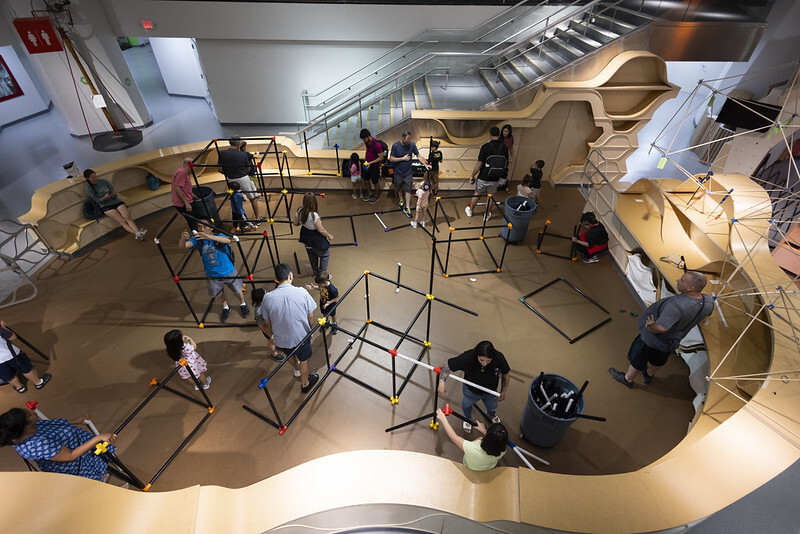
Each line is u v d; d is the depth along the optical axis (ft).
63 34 28.89
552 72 23.75
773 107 24.98
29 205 26.32
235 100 35.83
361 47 32.89
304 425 13.82
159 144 34.17
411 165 23.07
